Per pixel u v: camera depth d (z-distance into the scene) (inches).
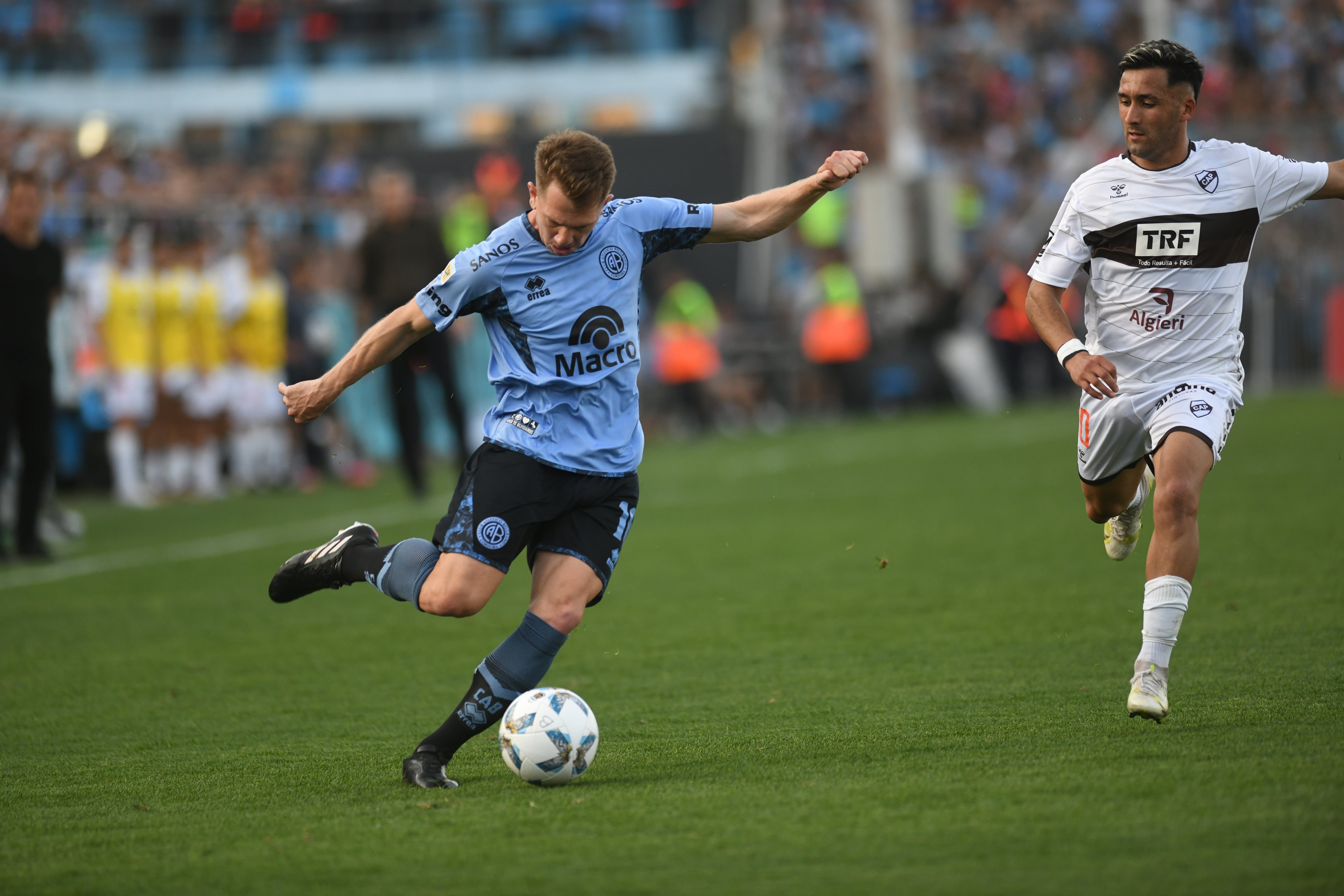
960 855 447.2
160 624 994.1
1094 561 1104.2
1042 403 3031.5
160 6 3314.5
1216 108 3531.0
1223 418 645.3
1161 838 454.0
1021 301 2987.2
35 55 3289.9
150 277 1818.4
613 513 588.1
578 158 536.4
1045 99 3895.2
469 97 3353.8
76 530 1488.7
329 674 823.7
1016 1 4037.9
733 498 1656.0
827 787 534.6
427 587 571.8
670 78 3341.5
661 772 577.6
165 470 1888.5
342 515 1585.9
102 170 2340.1
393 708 733.9
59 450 1958.7
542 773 553.9
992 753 574.6
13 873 469.7
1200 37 3700.8
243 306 1918.1
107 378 1791.3
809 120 3703.3
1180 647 781.9
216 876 458.9
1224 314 661.3
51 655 892.6
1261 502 1352.1
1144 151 653.9
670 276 2704.2
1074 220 673.6
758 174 3181.6
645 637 900.0
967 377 2965.1
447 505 1621.6
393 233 1646.2
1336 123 3154.5
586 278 570.9
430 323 570.3
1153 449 654.5
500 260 563.5
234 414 1945.1
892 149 3221.0
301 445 2119.8
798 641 864.3
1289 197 655.8
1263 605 883.4
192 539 1443.2
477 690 572.1
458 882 442.6
